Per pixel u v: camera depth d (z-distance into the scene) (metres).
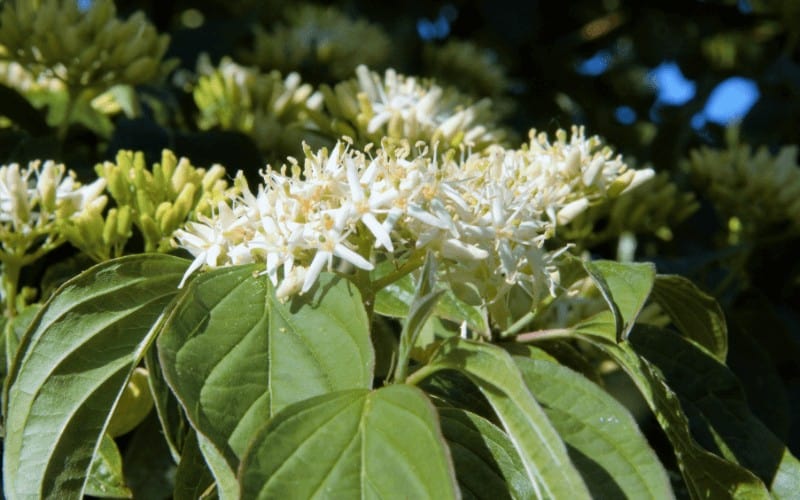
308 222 0.23
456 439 0.23
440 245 0.23
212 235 0.24
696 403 0.27
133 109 0.41
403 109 0.32
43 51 0.34
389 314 0.26
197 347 0.21
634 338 0.27
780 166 0.38
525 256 0.24
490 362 0.21
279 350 0.21
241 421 0.20
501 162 0.25
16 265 0.29
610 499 0.20
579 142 0.27
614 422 0.21
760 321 0.41
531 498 0.22
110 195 0.32
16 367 0.23
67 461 0.22
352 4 0.64
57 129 0.39
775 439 0.26
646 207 0.35
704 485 0.24
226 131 0.35
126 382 0.23
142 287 0.23
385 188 0.23
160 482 0.30
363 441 0.19
